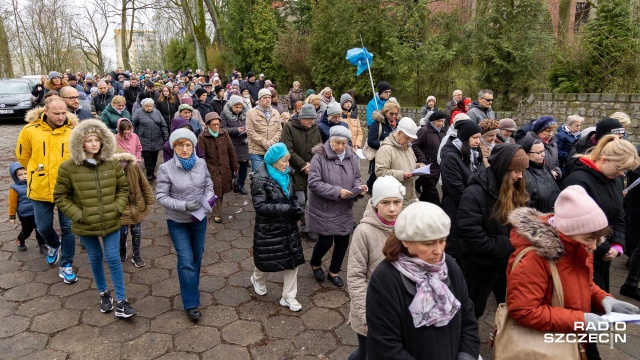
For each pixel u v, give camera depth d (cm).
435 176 518
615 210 294
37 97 987
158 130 775
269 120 637
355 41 1345
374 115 588
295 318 361
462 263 308
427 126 540
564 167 495
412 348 177
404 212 179
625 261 478
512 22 1079
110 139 343
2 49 3488
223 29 2378
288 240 361
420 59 1272
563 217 196
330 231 402
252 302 387
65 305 373
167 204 341
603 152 289
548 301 204
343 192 387
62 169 333
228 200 702
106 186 343
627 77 880
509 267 215
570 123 534
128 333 336
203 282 423
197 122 764
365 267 254
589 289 207
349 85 1421
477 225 281
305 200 543
